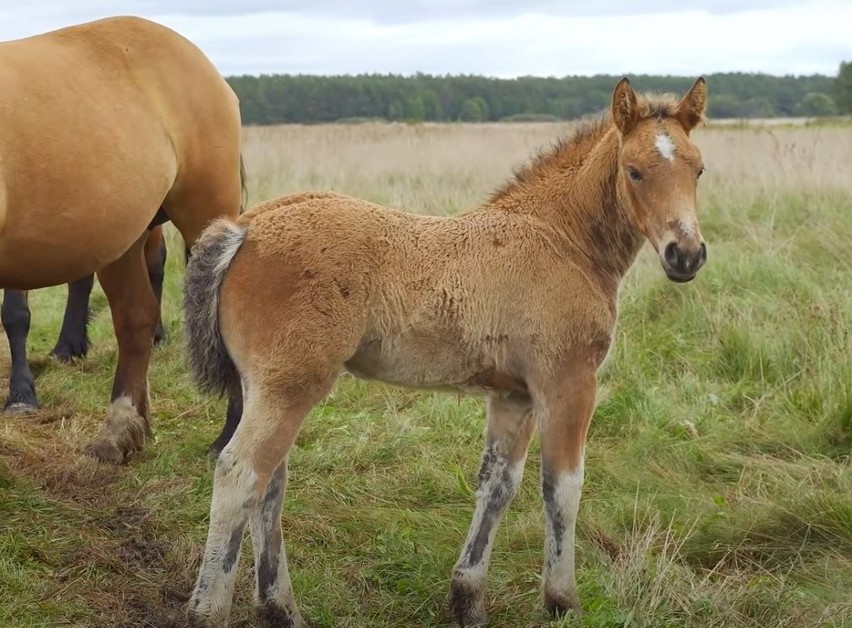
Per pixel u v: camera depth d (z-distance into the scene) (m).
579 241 3.62
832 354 5.57
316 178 12.24
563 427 3.46
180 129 4.75
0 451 4.72
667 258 3.42
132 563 3.87
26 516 4.10
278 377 3.21
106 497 4.43
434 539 4.14
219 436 4.96
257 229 3.33
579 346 3.47
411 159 14.27
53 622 3.42
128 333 4.98
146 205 4.49
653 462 4.80
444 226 3.48
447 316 3.37
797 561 3.97
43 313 7.70
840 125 25.25
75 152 4.17
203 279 3.31
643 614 3.46
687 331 6.47
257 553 3.47
